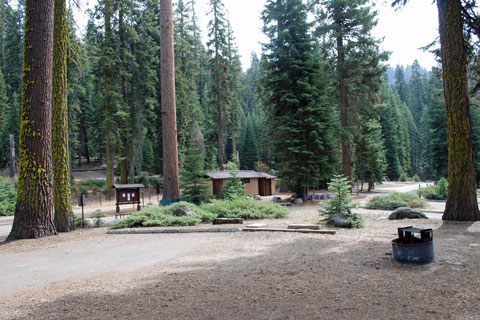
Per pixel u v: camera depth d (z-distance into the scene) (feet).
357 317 11.43
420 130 267.18
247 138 209.97
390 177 208.33
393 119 193.47
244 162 207.31
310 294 13.92
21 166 34.30
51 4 35.35
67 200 38.65
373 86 79.97
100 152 162.91
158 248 26.43
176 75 103.60
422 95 315.58
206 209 44.32
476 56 40.52
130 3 89.81
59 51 39.27
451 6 35.06
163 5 54.39
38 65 34.37
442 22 35.83
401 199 54.39
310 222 35.27
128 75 87.35
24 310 13.43
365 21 76.69
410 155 273.54
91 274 19.27
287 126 70.95
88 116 167.73
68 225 38.32
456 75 34.83
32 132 34.22
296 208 61.36
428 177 261.24
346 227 31.94
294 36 73.46
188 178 57.41
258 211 42.47
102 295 14.94
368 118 85.71
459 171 34.58
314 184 70.13
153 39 101.55
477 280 14.96
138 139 97.19
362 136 90.79
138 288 15.75
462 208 34.17
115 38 88.48
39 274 19.93
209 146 149.69
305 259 20.24
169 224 37.96
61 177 38.55
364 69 76.64
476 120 104.53
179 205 42.34
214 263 20.30
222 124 123.85
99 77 89.35
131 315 12.33
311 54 72.90
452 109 35.09
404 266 17.69
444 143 110.73
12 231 33.68
